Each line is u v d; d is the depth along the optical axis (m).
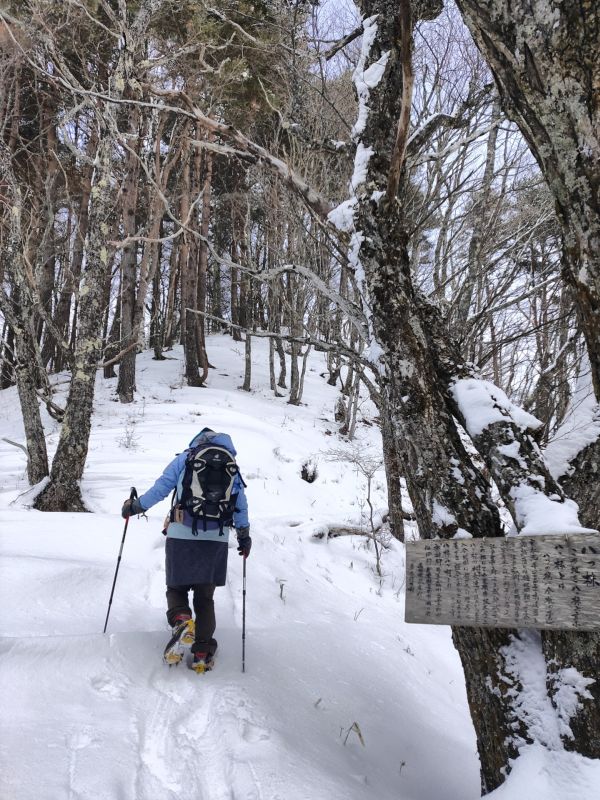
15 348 8.22
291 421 16.38
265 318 19.75
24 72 15.31
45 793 2.22
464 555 2.37
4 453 11.01
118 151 15.47
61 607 3.94
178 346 26.31
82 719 2.75
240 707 3.06
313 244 7.97
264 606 4.87
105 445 11.20
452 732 3.98
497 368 6.72
